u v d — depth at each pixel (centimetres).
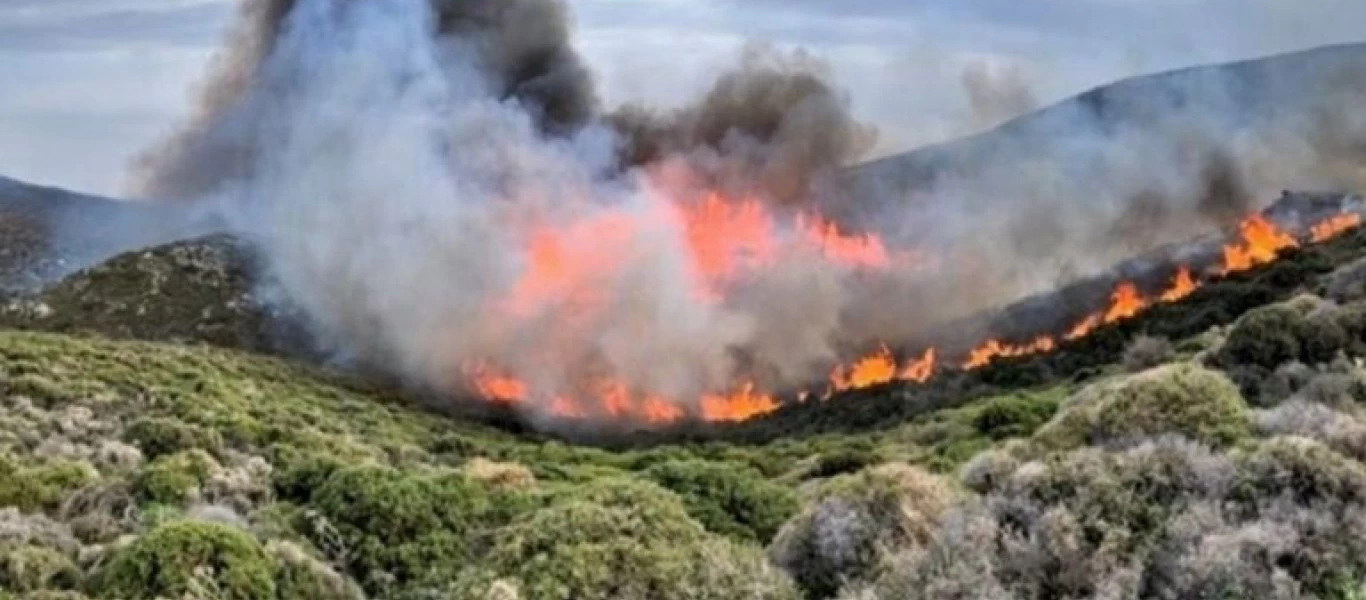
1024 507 1302
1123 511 1263
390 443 5209
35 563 1505
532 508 1869
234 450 3347
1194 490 1298
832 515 1433
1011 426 3953
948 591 1198
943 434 4347
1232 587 1135
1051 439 1697
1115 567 1194
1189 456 1345
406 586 1705
